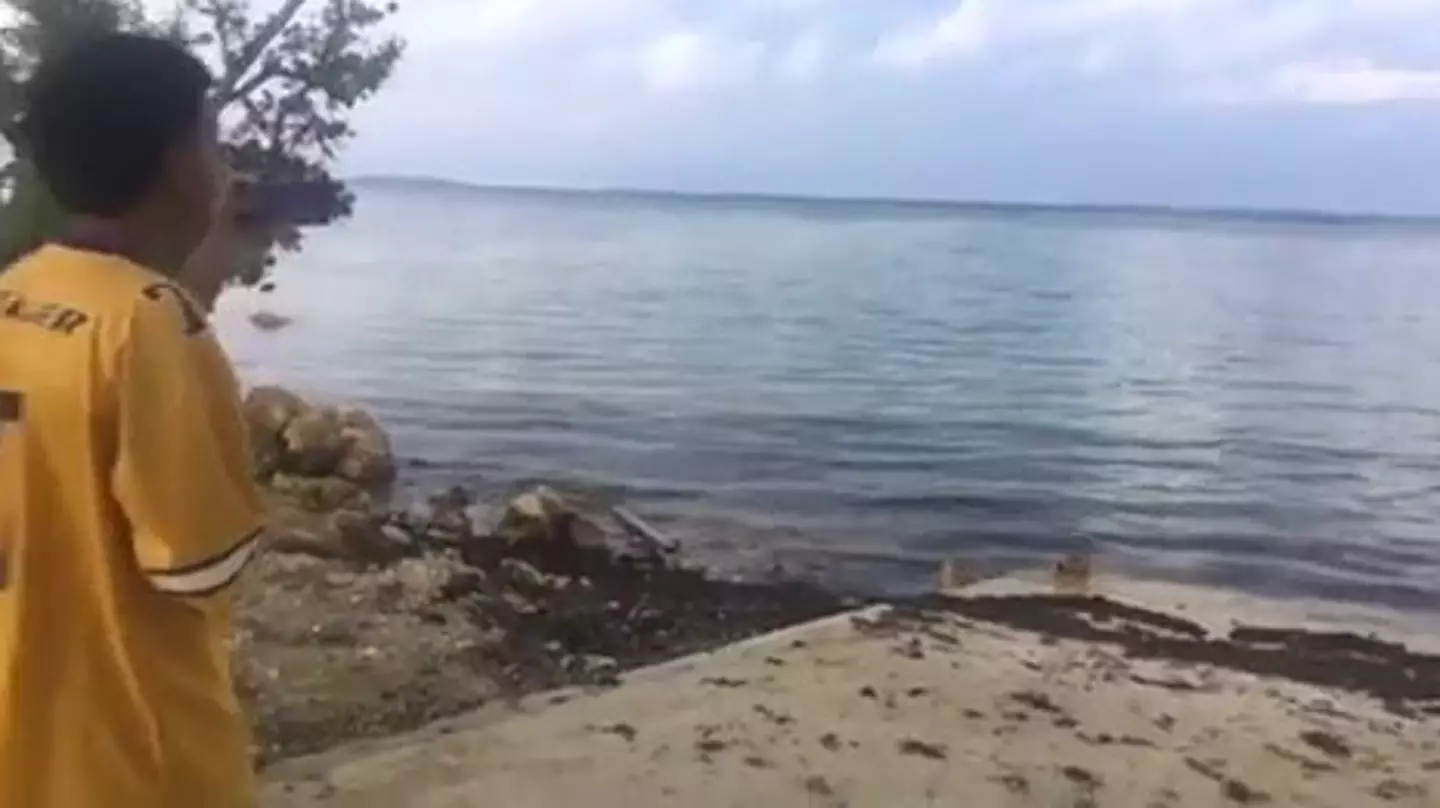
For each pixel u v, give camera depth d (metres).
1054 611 7.34
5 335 2.10
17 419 2.08
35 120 2.16
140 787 2.09
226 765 2.18
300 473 8.86
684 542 8.49
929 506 9.13
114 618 2.07
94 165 2.13
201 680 2.15
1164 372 11.02
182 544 2.03
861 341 11.62
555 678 6.24
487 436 9.95
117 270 2.11
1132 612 7.33
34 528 2.07
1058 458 9.73
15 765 2.09
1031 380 10.88
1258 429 9.93
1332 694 6.09
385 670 6.04
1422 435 9.79
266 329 11.41
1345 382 10.62
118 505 2.06
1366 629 7.10
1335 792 5.00
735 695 5.76
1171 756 5.26
